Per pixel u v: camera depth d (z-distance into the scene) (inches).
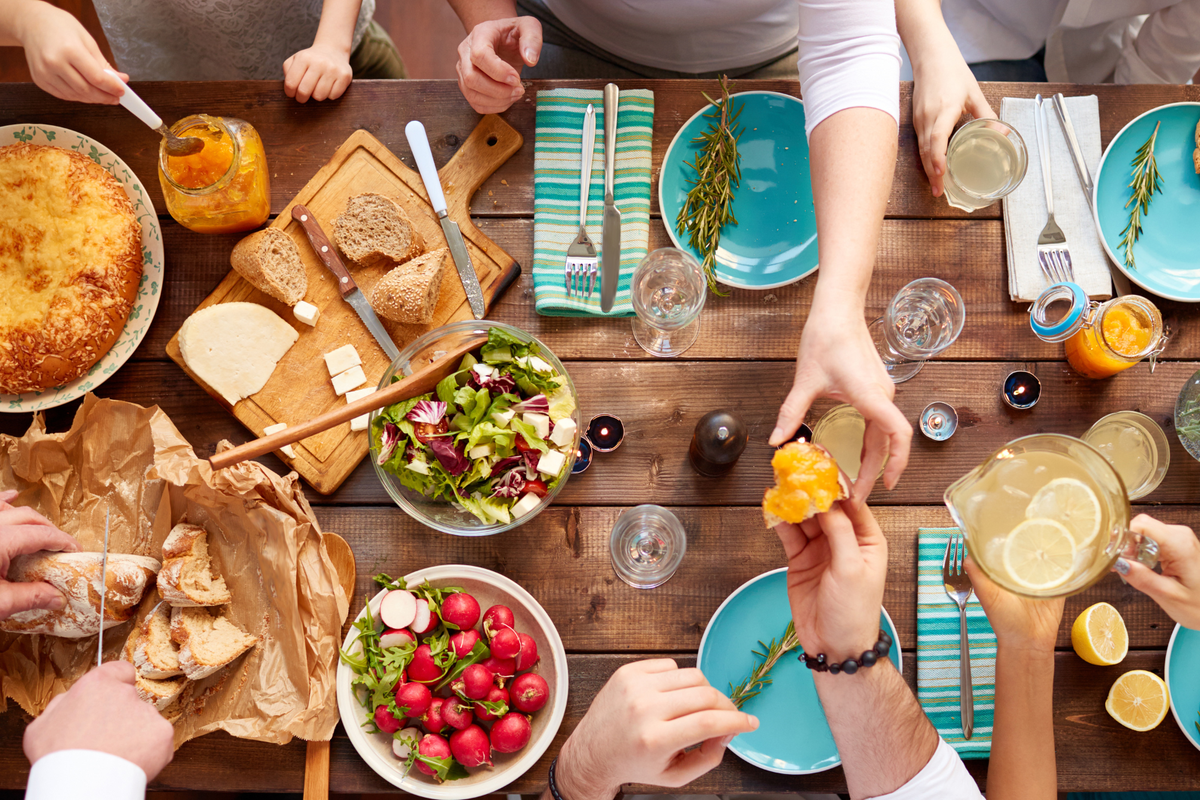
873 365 43.8
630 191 56.2
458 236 55.7
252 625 51.3
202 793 64.5
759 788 52.1
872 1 48.1
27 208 52.5
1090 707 53.4
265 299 55.9
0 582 45.9
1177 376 56.0
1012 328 56.6
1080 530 40.5
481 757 48.9
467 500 50.6
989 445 55.6
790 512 41.2
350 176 56.9
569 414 51.4
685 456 55.3
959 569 53.4
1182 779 52.6
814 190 48.8
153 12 65.5
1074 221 56.8
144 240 54.9
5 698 49.8
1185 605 44.0
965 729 52.0
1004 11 74.2
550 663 52.5
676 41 71.6
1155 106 58.0
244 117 57.9
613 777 43.1
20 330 50.9
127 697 40.5
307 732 49.1
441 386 50.0
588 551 54.3
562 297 54.9
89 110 57.4
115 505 52.7
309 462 53.9
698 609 54.1
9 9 49.2
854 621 41.3
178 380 55.5
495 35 54.2
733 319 56.4
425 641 51.8
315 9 70.2
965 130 55.1
